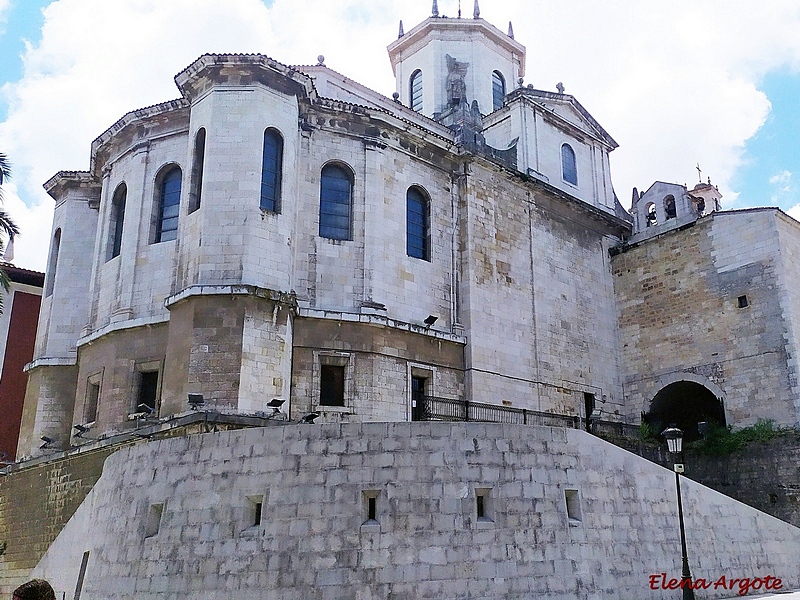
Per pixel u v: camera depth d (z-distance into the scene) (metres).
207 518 19.22
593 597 19.47
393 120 34.91
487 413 34.06
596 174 45.53
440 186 36.75
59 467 29.84
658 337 40.81
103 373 31.81
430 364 33.66
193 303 28.11
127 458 21.75
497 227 37.91
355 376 31.16
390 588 17.97
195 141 31.17
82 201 38.31
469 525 18.89
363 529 18.45
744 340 37.22
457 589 18.25
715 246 39.34
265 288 28.52
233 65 30.66
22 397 41.56
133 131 34.44
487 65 50.88
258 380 27.70
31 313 43.06
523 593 18.70
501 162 39.00
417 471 19.16
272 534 18.48
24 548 30.03
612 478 21.48
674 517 22.42
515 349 36.69
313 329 31.03
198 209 30.16
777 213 37.19
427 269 35.03
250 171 29.78
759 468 34.19
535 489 19.92
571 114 45.12
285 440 19.48
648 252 42.31
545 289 39.28
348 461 19.17
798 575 25.83
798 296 36.78
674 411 42.22
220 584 18.33
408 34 52.00
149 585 19.12
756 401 36.12
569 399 38.47
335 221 33.41
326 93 38.47
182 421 25.42
